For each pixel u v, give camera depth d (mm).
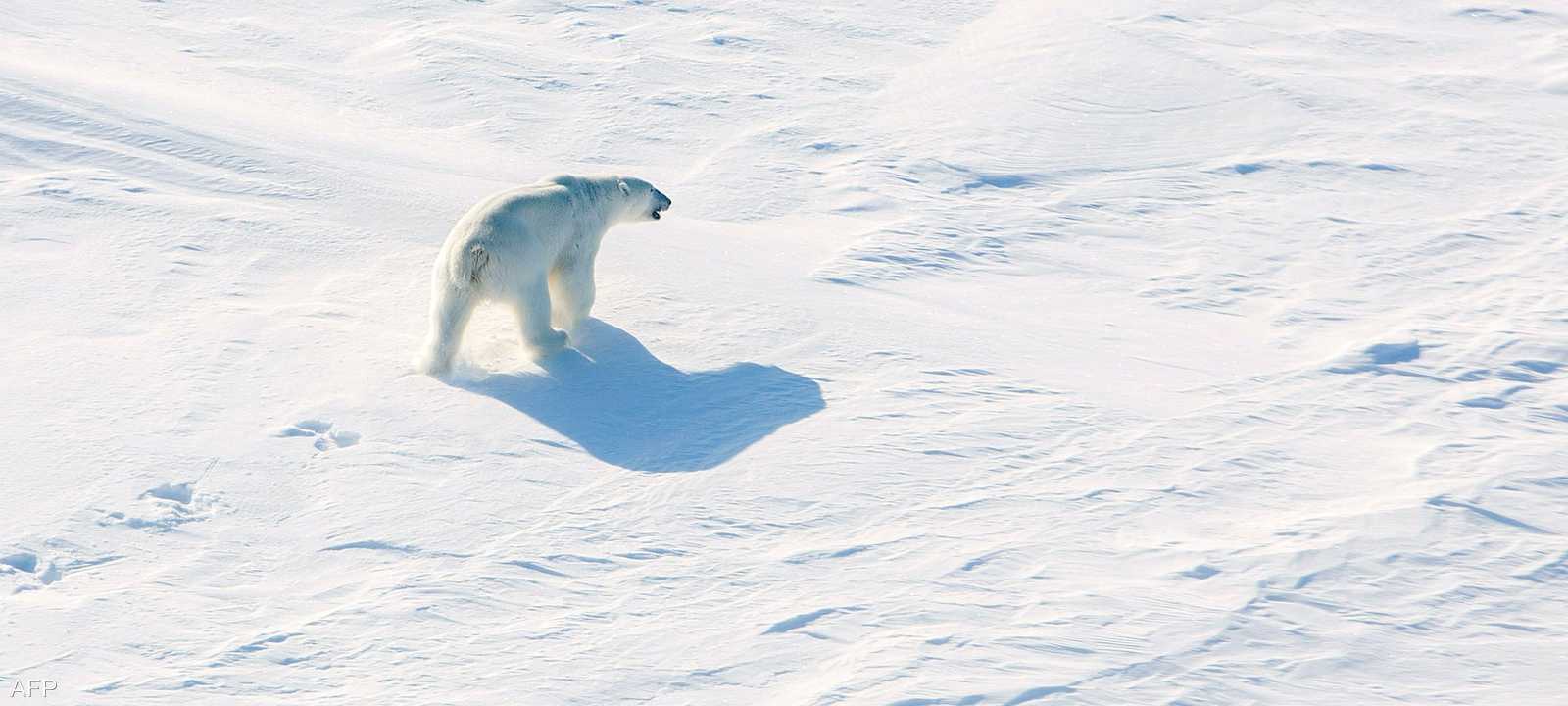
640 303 13859
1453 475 10789
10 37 24297
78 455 10344
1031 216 18500
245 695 7598
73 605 8438
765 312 13750
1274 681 7945
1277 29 27938
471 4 28781
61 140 17359
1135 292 15820
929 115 23094
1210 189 19969
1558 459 11133
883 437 11117
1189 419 11789
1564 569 9352
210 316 13008
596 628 8422
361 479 10234
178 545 9273
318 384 11750
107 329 12633
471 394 11695
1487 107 24000
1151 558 9305
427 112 22672
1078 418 11664
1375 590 8953
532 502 10039
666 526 9734
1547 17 28938
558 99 23375
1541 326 14578
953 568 9133
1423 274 16609
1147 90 24266
